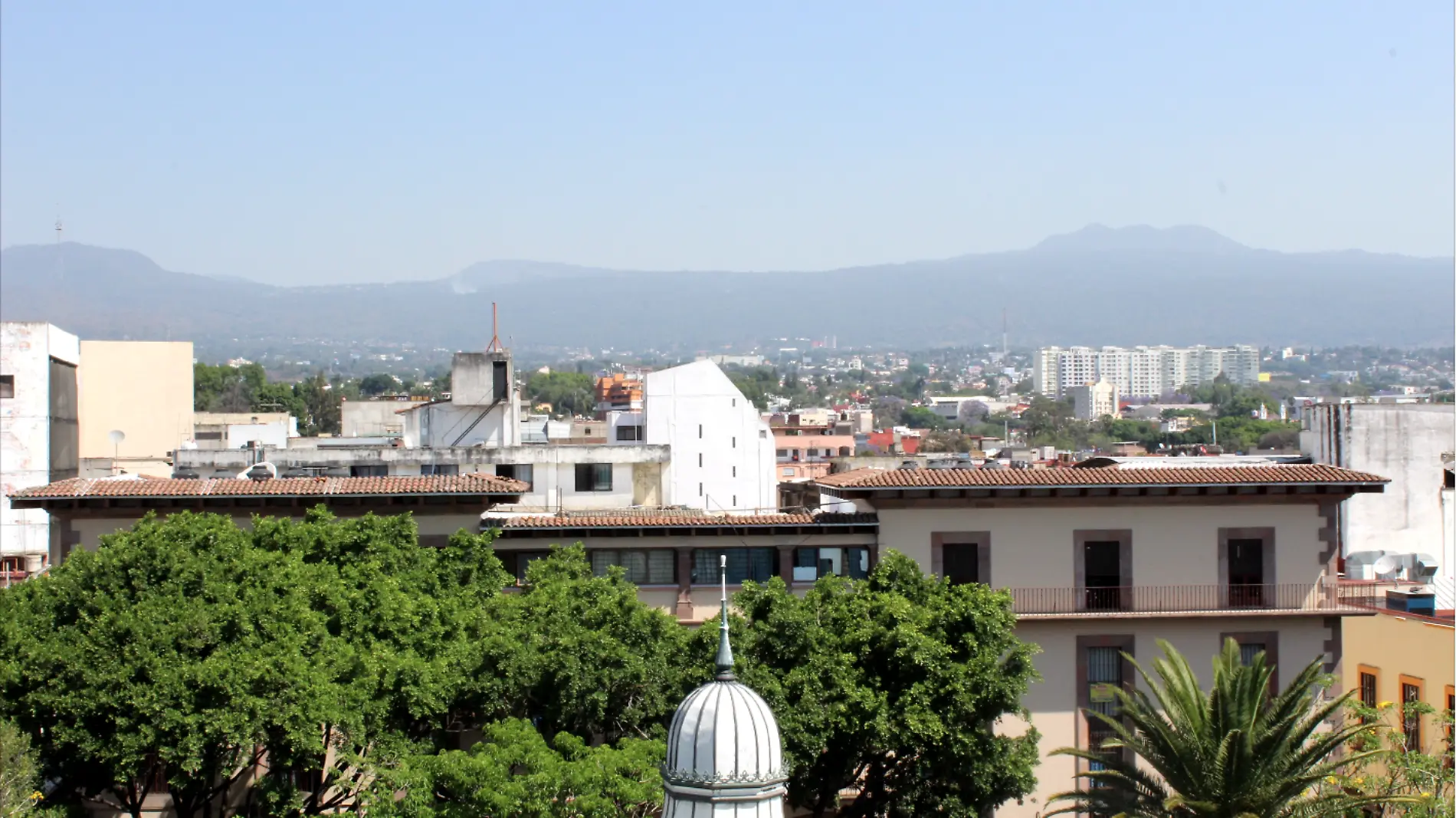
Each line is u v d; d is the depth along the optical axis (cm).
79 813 4328
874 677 4531
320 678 4200
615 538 5603
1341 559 7506
